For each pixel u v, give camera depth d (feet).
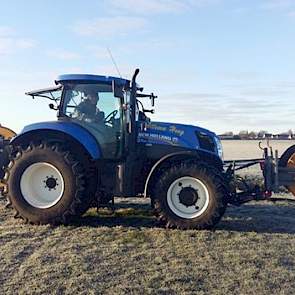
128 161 26.21
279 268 18.06
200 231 24.38
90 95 27.09
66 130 26.30
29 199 25.96
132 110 26.58
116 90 26.18
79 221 26.76
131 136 26.37
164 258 19.31
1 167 30.32
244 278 16.80
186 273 17.30
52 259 19.03
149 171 26.84
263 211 31.65
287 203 34.94
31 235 23.34
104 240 22.40
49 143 26.21
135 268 17.92
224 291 15.47
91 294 15.15
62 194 25.59
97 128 26.86
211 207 24.61
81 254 19.80
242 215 29.99
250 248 21.15
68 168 25.50
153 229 24.82
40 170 26.08
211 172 24.85
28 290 15.47
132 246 21.29
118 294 15.16
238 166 29.04
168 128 27.25
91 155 25.90
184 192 25.03
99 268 17.88
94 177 26.25
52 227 25.23
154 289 15.61
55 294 15.15
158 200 25.08
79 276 16.89
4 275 16.98
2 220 27.07
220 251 20.53
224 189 24.81
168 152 26.81
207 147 27.35
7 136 33.99
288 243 22.25
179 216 24.95
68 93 27.37
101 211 29.86
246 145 127.44
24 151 26.13
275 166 27.14
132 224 26.27
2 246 21.08
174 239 22.62
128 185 26.07
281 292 15.44
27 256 19.54
